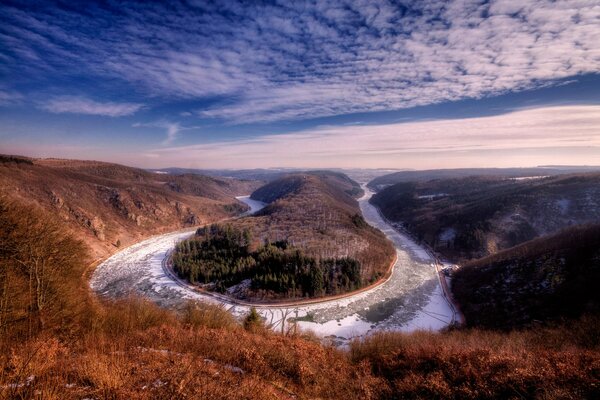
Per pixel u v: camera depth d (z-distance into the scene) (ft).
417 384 44.86
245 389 34.78
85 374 31.45
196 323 75.10
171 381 32.53
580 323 86.99
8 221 67.00
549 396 36.32
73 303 70.03
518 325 147.95
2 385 27.37
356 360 62.13
